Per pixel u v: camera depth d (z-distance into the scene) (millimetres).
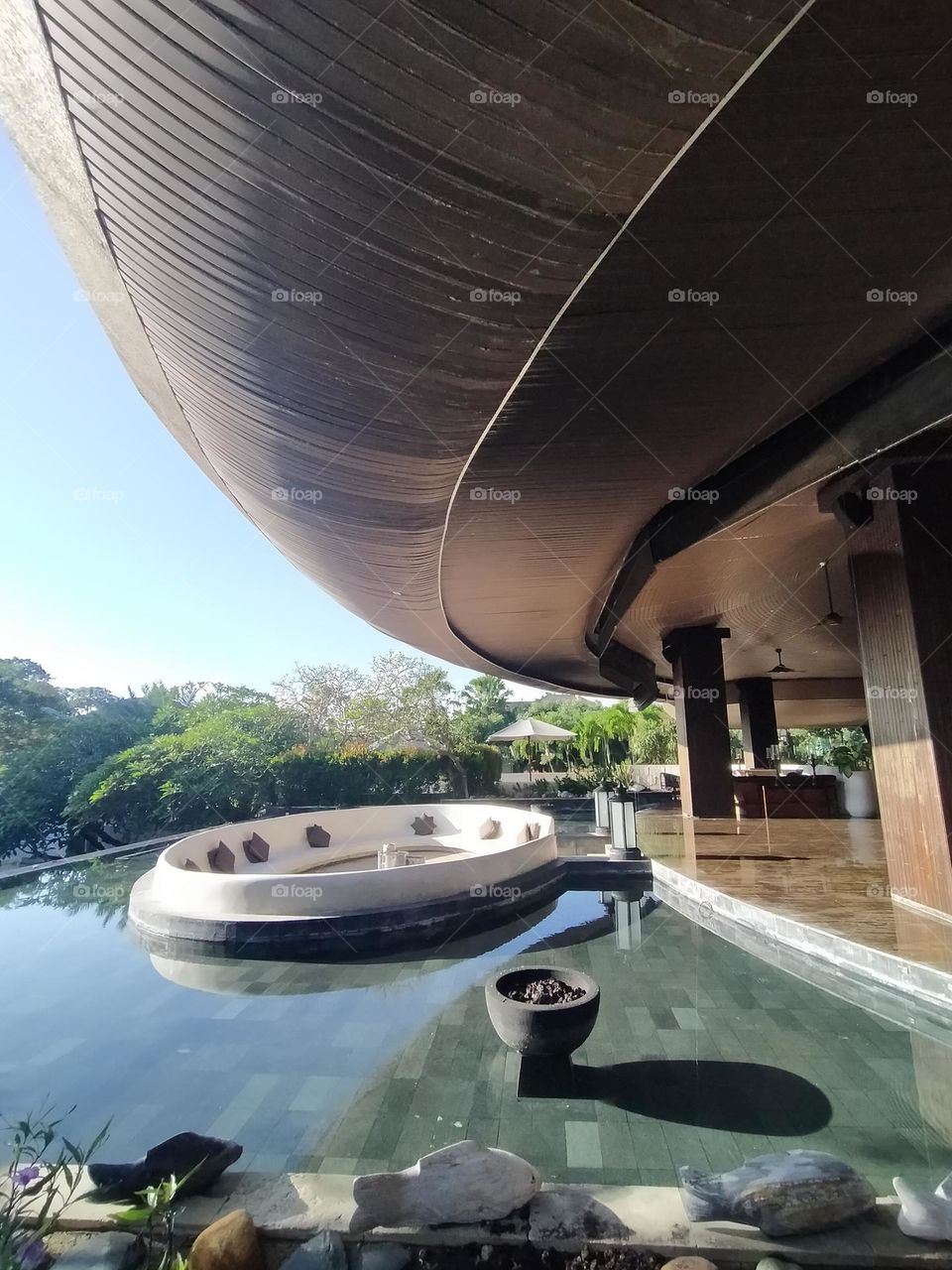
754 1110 2965
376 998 4613
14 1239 1915
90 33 1600
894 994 4145
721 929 6055
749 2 1358
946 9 1744
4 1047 3879
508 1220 2037
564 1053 3375
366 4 1388
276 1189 2197
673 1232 1979
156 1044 3898
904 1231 1937
